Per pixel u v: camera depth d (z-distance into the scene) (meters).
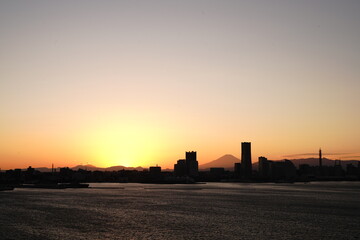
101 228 119.75
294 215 158.25
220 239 103.75
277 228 122.38
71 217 147.12
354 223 134.62
